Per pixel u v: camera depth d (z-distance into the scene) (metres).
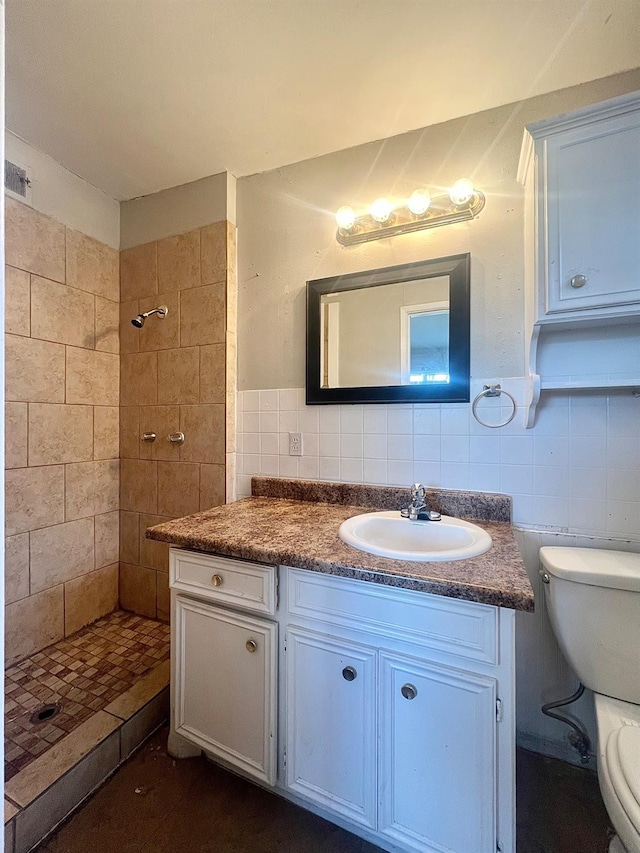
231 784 1.27
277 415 1.80
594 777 1.28
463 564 1.00
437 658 0.94
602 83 1.31
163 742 1.43
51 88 1.39
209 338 1.88
